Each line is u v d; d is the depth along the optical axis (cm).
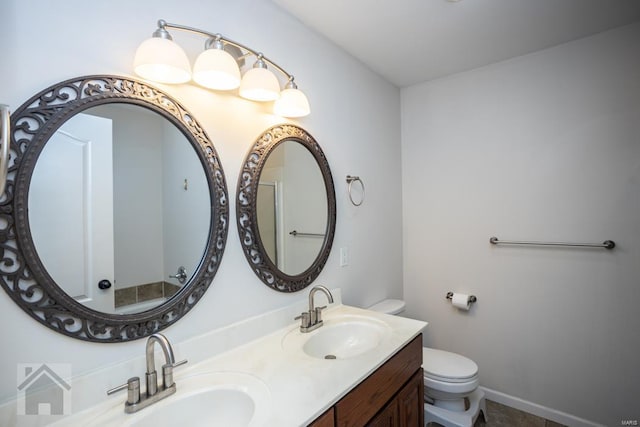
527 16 165
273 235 147
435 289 246
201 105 119
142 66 100
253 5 140
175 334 110
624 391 178
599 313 185
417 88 252
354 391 104
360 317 164
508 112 213
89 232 92
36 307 81
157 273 107
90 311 90
